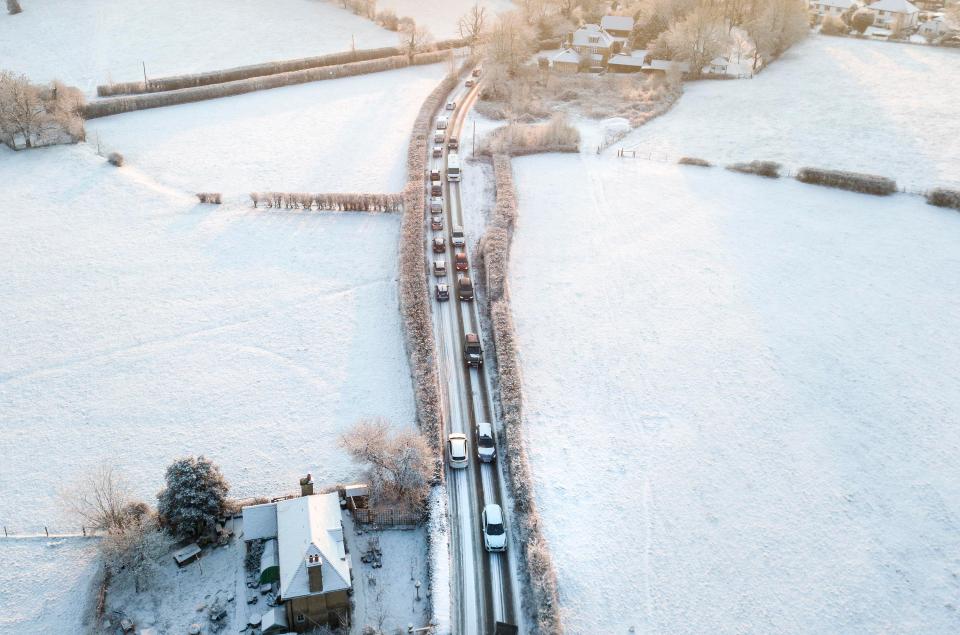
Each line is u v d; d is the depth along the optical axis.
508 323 75.31
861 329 77.38
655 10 170.00
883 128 123.56
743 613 50.88
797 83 147.75
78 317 79.38
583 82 149.88
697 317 79.19
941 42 167.62
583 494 58.88
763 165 109.00
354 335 76.50
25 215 98.19
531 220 97.12
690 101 141.62
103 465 60.06
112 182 107.06
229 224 96.75
